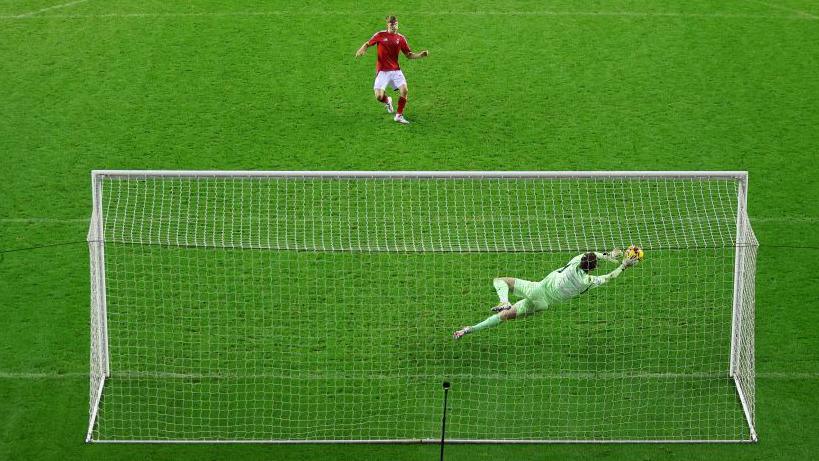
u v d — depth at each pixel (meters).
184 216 25.95
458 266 24.47
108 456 19.98
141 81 31.69
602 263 24.75
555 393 21.48
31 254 25.03
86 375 21.75
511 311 21.83
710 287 24.03
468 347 22.45
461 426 20.72
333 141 29.03
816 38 34.34
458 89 31.55
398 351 22.34
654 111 30.58
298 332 22.78
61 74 31.94
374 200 26.55
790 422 20.81
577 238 25.39
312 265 24.56
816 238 25.78
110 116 30.09
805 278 24.48
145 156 28.34
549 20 35.19
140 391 21.45
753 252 21.42
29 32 34.00
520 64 32.78
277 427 20.70
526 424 20.78
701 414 21.06
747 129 29.84
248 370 21.92
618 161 28.34
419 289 23.88
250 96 31.09
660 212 26.39
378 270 24.41
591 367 22.05
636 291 23.89
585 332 22.88
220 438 20.47
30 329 22.83
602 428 20.72
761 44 33.94
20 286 24.02
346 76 32.12
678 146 29.06
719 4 36.16
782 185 27.64
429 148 28.75
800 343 22.66
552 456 20.06
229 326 22.94
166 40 33.69
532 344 22.56
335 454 20.11
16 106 30.44
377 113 30.41
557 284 21.55
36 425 20.56
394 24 28.84
